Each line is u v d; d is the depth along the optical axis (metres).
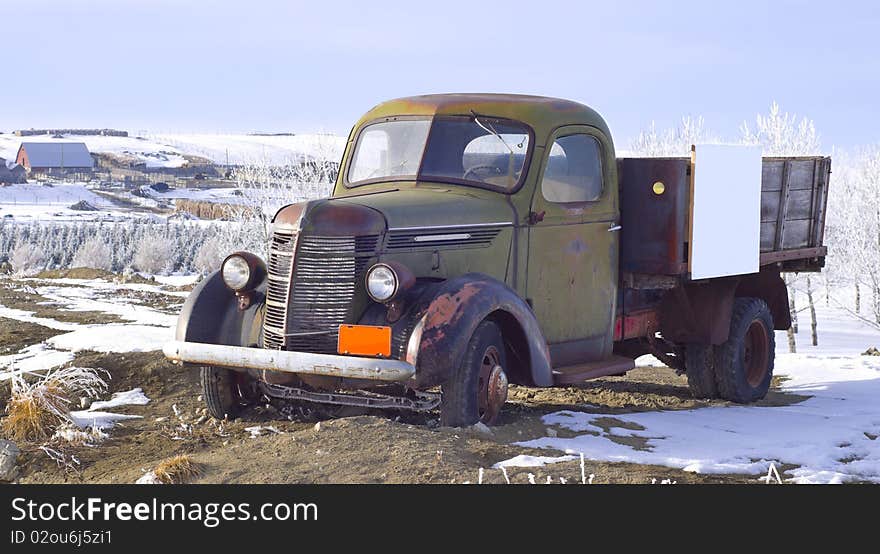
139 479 5.68
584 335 8.14
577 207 7.96
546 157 7.67
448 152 7.67
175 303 15.91
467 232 7.09
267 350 6.55
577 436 6.75
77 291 17.39
